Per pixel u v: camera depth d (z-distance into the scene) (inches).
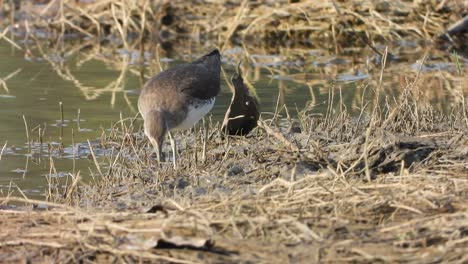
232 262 311.1
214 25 894.4
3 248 343.3
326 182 376.8
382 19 849.5
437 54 807.1
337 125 524.7
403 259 304.5
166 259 315.3
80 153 519.2
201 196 389.1
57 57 819.4
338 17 866.1
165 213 352.2
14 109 619.8
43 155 515.2
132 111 617.9
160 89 504.4
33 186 457.4
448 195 352.5
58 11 943.7
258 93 666.8
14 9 962.7
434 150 434.9
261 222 332.5
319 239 320.2
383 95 645.3
